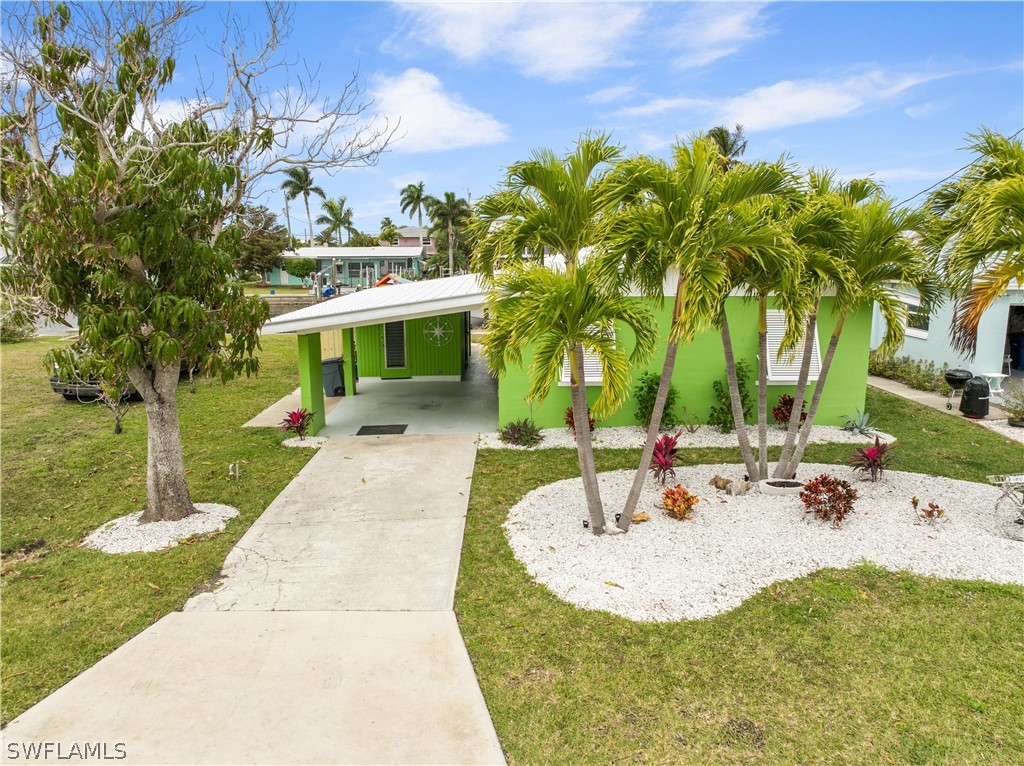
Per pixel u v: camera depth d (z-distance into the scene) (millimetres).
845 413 11734
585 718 4199
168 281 6996
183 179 6520
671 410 11609
